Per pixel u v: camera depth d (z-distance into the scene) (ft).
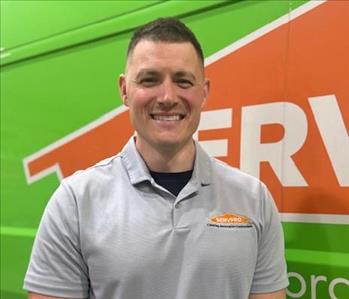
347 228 5.08
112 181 4.91
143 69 4.58
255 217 4.91
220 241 4.68
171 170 4.92
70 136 7.86
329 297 5.16
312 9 5.39
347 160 5.08
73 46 7.88
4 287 8.59
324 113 5.26
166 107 4.60
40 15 8.42
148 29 4.72
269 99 5.68
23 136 8.66
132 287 4.51
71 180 4.90
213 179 5.01
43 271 4.66
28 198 8.54
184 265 4.60
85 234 4.62
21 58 8.71
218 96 6.13
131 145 5.02
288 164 5.51
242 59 5.93
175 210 4.72
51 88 8.21
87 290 4.80
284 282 5.07
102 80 7.43
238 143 5.92
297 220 5.44
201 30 6.29
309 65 5.39
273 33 5.68
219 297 4.61
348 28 5.13
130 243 4.55
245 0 5.91
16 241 8.44
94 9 7.59
